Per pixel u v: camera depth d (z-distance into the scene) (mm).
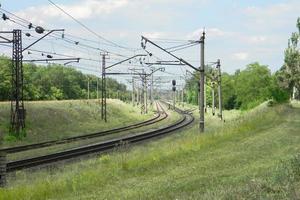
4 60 83625
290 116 45938
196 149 25375
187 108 139750
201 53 40969
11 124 48094
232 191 10945
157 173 18375
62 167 25344
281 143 23609
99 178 18125
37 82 116000
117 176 18516
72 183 17328
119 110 91875
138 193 13867
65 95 130125
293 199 9328
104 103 80125
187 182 14508
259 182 11523
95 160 27016
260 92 105125
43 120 59438
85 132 57875
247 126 35625
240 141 27219
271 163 16438
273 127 34906
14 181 20906
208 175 15672
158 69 62750
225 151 22797
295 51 70250
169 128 58844
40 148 37344
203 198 10961
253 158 19062
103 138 46969
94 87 156000
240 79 110000
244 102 108562
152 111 116812
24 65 109625
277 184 11000
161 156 23062
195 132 47250
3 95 80750
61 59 46375
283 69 72188
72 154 31188
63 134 53625
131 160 21984
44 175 22375
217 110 116625
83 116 72188
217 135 31406
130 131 56312
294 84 70750
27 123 55000
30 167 26094
